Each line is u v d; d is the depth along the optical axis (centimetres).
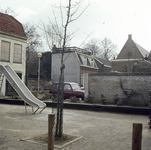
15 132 630
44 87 2614
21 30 2245
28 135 596
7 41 2045
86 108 1253
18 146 489
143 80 1327
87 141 545
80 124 790
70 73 3081
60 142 525
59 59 3116
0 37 1975
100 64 4366
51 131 417
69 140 548
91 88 1520
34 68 3950
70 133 635
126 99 1360
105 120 902
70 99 1545
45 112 1106
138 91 1336
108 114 1102
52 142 418
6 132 627
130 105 1337
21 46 2209
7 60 2052
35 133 623
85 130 683
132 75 1366
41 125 750
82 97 1639
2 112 1052
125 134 634
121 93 1400
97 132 656
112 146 506
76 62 3048
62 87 587
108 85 1454
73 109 1293
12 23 2191
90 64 3469
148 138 598
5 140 538
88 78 1534
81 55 3225
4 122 788
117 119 938
